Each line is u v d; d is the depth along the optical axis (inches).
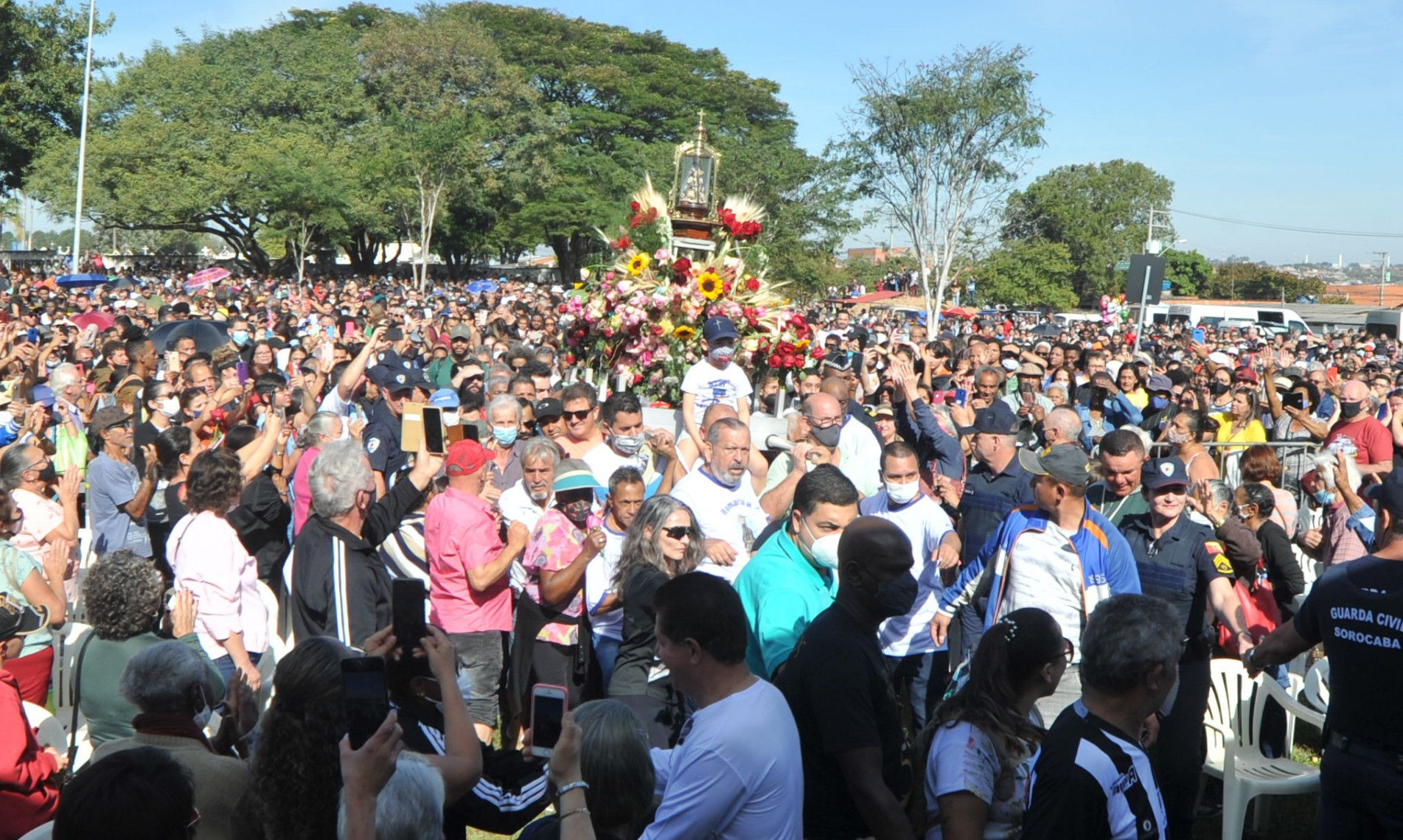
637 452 254.4
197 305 939.3
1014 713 128.0
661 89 2583.7
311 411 334.0
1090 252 2886.3
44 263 2145.7
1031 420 360.8
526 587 215.0
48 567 213.8
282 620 265.3
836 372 372.5
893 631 216.8
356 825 95.3
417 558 236.5
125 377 410.9
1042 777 113.7
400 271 2640.3
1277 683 210.5
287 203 2006.6
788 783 114.7
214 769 125.4
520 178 2230.6
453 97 2223.2
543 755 112.5
